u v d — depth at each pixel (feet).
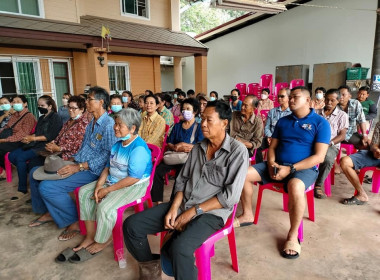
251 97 10.46
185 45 29.63
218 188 5.88
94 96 8.08
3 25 18.99
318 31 31.37
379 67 20.98
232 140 5.93
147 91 19.57
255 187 11.42
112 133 8.02
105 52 24.14
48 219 8.93
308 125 7.80
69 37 21.99
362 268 6.38
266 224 8.39
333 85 28.50
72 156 9.36
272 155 8.31
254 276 6.23
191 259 4.90
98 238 6.62
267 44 36.50
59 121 11.82
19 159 10.91
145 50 29.04
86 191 7.27
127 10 30.25
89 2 27.35
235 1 15.29
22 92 24.44
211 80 44.73
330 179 10.88
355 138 12.32
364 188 10.79
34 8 23.11
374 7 26.89
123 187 6.90
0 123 15.64
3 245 7.70
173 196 6.27
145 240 5.72
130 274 6.48
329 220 8.46
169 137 10.59
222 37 41.63
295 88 7.90
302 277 6.16
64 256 6.95
